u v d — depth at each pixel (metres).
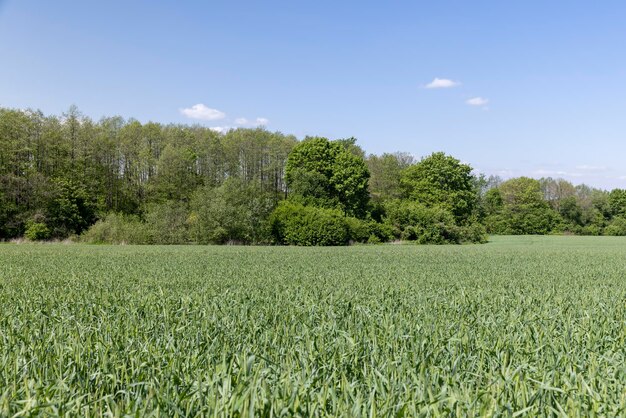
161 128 84.25
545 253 40.25
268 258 30.86
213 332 7.12
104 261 26.61
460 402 4.00
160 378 4.79
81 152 67.44
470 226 70.81
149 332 7.25
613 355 6.09
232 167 83.06
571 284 16.59
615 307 10.72
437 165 80.56
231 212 56.50
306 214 60.72
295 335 7.16
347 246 56.62
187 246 49.66
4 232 56.84
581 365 5.64
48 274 18.89
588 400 4.33
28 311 9.36
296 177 70.88
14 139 63.06
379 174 88.62
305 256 33.66
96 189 68.12
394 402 4.22
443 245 62.38
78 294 12.20
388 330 7.31
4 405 3.90
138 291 12.77
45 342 6.41
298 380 4.56
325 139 74.31
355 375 5.21
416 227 66.56
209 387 4.29
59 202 60.19
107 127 78.94
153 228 55.16
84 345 6.19
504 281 17.47
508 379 4.65
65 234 59.56
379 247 53.78
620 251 44.19
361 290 13.91
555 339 6.97
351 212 71.56
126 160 75.75
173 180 71.88
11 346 6.15
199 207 57.59
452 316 9.26
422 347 6.24
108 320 8.16
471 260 30.75
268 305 10.31
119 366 5.12
